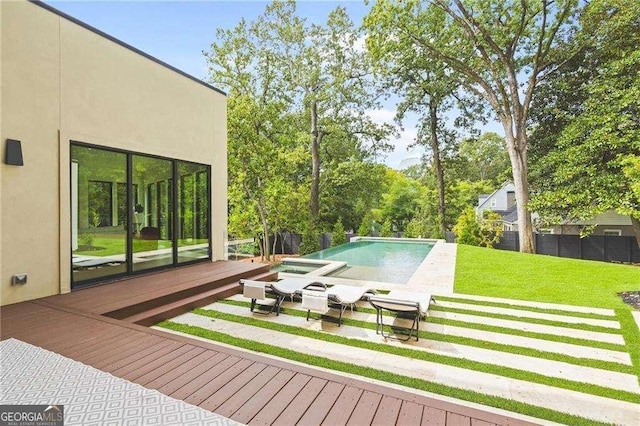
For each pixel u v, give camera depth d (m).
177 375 2.65
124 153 6.21
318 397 2.39
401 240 18.20
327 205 23.20
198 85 8.00
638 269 8.93
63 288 5.15
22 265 4.66
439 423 2.11
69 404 2.21
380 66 16.73
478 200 32.16
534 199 13.50
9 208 4.50
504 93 13.95
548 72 14.34
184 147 7.58
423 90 19.11
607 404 3.03
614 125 11.63
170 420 2.07
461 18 13.47
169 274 6.74
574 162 12.59
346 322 5.11
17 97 4.55
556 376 3.52
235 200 14.27
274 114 15.02
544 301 6.27
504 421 2.14
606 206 11.63
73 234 5.36
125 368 2.74
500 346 4.27
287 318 5.26
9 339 3.29
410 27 14.30
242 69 17.92
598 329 4.86
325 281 7.78
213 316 5.25
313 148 20.27
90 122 5.54
